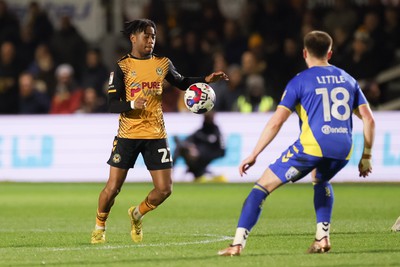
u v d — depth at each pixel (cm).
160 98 3041
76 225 3938
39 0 8412
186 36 7625
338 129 2619
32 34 8000
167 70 3038
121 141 3025
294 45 7356
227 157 6781
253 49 7350
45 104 7550
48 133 7106
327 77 2647
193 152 6725
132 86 3000
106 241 3231
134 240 3203
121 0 8238
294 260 2578
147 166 3055
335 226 3684
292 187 6238
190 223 4009
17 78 7812
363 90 6825
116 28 8269
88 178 7038
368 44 7131
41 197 5600
